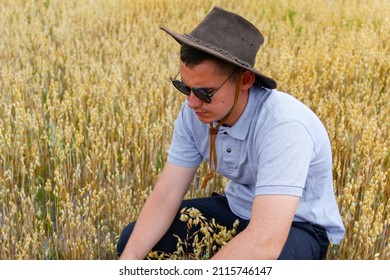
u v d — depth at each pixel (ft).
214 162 8.04
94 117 12.98
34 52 19.94
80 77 15.55
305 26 23.39
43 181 11.54
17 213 10.62
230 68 6.87
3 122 13.26
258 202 7.06
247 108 7.36
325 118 13.34
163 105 14.46
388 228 10.27
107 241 9.87
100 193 10.60
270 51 19.49
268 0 27.07
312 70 16.72
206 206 8.89
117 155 12.80
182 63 6.86
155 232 8.38
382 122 13.74
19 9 23.95
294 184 6.94
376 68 17.66
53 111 13.08
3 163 12.38
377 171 9.75
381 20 23.62
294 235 7.81
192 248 8.77
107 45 19.71
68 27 21.99
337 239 8.30
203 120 7.35
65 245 10.11
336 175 11.96
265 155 7.14
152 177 11.83
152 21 24.09
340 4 26.23
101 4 25.50
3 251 9.52
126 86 14.76
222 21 7.06
